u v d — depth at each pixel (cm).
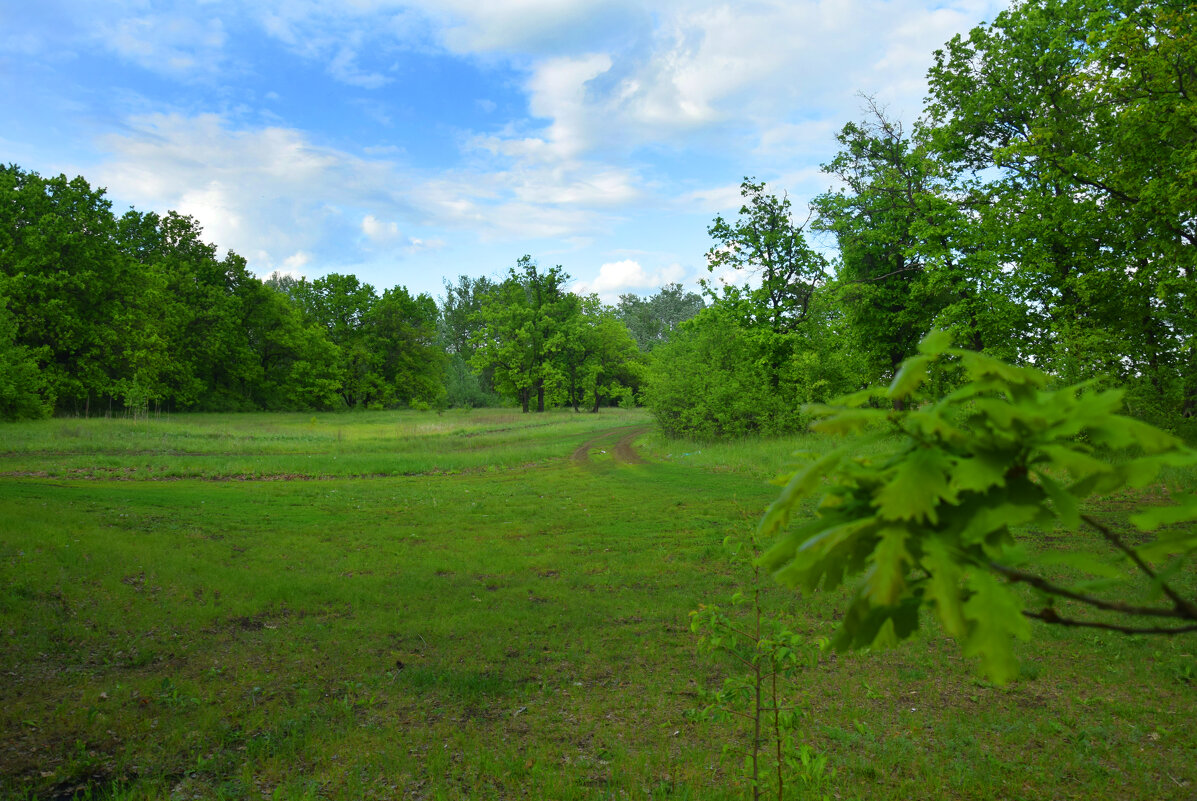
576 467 2903
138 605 926
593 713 651
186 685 702
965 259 2386
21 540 1131
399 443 3909
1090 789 502
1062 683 702
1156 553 103
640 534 1483
